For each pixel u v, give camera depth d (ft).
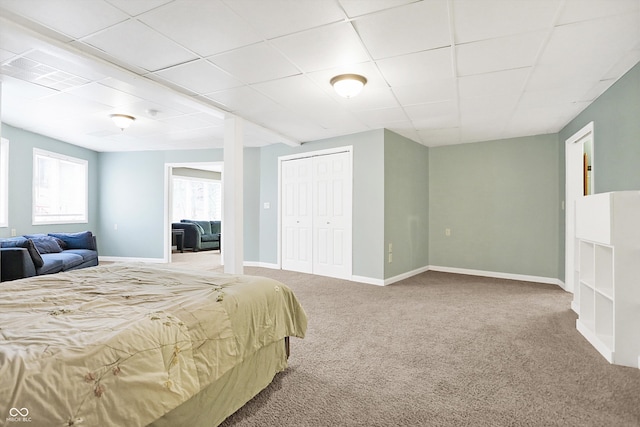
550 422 5.16
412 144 17.53
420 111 12.66
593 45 7.75
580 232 9.18
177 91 10.71
